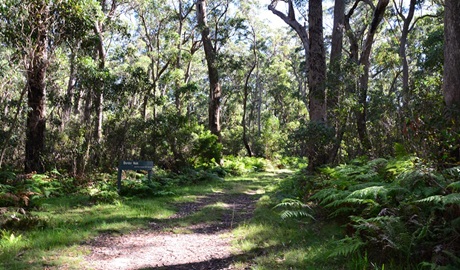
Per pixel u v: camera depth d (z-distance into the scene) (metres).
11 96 19.69
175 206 9.70
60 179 12.34
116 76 16.28
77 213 7.95
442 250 3.50
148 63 28.48
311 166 11.16
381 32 30.20
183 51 26.69
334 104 13.20
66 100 17.97
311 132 10.88
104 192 9.78
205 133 20.97
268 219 6.91
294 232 5.80
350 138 12.68
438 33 16.59
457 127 6.33
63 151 15.58
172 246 5.86
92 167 14.10
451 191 4.39
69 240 5.79
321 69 12.49
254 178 18.03
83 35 11.86
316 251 4.57
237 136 36.97
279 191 9.52
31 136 13.89
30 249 5.22
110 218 7.59
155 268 4.70
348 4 25.08
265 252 5.05
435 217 4.05
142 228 7.04
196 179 15.74
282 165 26.59
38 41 10.92
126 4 24.30
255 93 46.56
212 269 4.62
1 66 11.38
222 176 18.44
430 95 8.03
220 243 5.94
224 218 8.08
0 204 7.77
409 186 4.83
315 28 12.58
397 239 3.91
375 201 5.13
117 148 16.48
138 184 11.33
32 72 11.92
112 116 17.56
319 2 12.62
